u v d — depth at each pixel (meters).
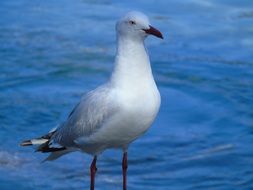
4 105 15.71
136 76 10.27
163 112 15.60
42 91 16.58
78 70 17.77
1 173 12.84
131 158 13.55
